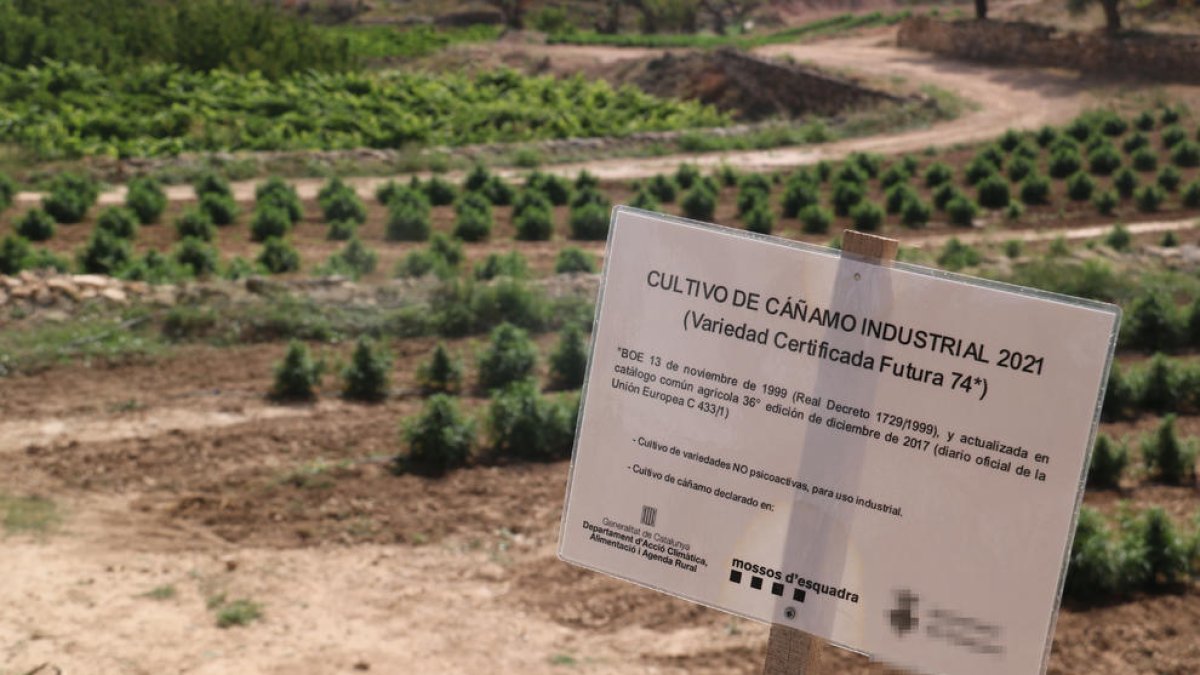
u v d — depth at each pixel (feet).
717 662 24.88
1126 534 29.04
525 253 77.71
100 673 22.57
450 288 52.54
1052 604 10.93
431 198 94.43
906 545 11.47
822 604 11.84
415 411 40.65
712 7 309.83
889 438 11.43
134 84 143.95
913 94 163.12
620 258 12.24
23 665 22.54
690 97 200.03
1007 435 10.98
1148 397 44.21
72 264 64.64
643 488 12.44
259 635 24.89
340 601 26.89
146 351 44.52
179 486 33.12
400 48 241.96
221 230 79.87
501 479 34.83
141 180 84.64
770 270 11.64
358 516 31.81
